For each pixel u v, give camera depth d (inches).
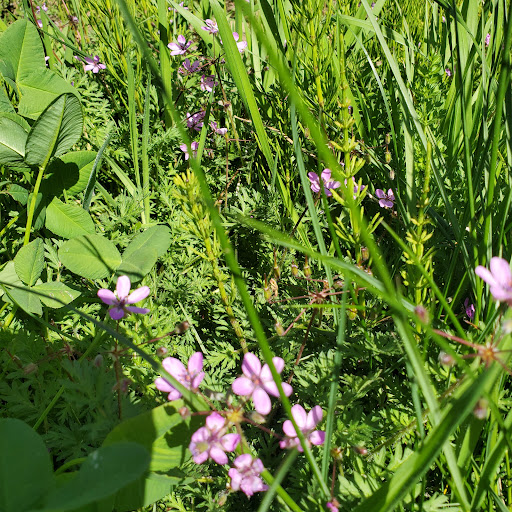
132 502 5.0
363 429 5.8
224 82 11.0
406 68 9.5
